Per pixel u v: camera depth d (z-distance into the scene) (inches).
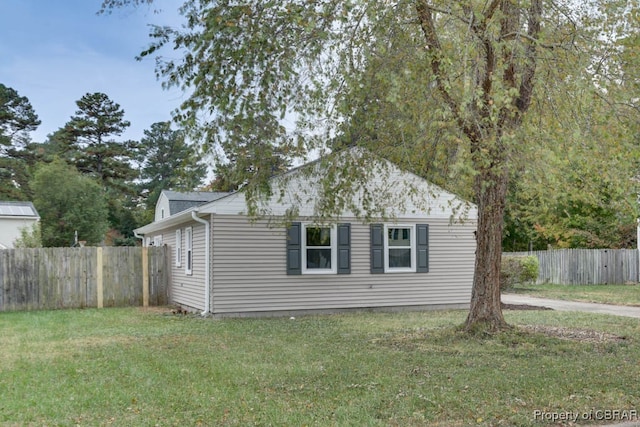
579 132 286.7
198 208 551.5
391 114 353.7
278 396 240.4
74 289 671.8
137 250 711.1
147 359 326.0
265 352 347.9
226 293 553.0
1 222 1205.7
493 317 393.4
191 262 634.2
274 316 565.6
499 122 328.5
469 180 369.4
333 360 318.0
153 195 1948.8
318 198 490.3
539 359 315.9
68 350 359.6
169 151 2076.8
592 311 588.1
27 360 325.1
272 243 571.8
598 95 311.6
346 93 328.2
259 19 288.5
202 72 287.4
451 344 364.8
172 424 203.2
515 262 826.8
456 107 321.1
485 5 325.1
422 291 630.5
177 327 474.3
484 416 210.5
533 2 344.5
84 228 1421.0
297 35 303.6
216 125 303.3
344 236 598.9
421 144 360.2
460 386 252.8
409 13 332.5
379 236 613.9
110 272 693.3
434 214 638.5
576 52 322.7
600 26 333.1
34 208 1300.4
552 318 516.1
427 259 631.8
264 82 298.5
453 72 303.9
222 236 554.9
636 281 984.9
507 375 274.1
